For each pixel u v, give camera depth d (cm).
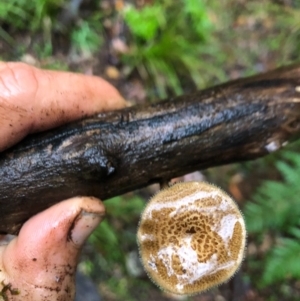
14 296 11
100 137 11
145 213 11
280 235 24
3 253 11
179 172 11
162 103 11
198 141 11
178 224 11
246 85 11
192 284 11
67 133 11
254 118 11
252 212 22
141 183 11
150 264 11
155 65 26
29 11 26
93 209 10
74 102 11
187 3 28
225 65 29
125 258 23
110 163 10
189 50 28
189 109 11
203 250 11
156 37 28
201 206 11
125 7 28
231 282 23
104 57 27
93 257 23
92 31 27
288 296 23
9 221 11
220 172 25
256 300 23
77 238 11
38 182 11
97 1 28
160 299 23
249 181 25
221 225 11
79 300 21
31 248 10
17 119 11
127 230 24
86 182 11
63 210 10
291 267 20
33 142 11
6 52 25
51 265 10
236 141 11
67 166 11
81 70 26
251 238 24
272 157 25
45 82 11
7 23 26
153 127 11
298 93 10
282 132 11
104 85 12
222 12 30
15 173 11
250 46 29
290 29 30
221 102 11
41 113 11
